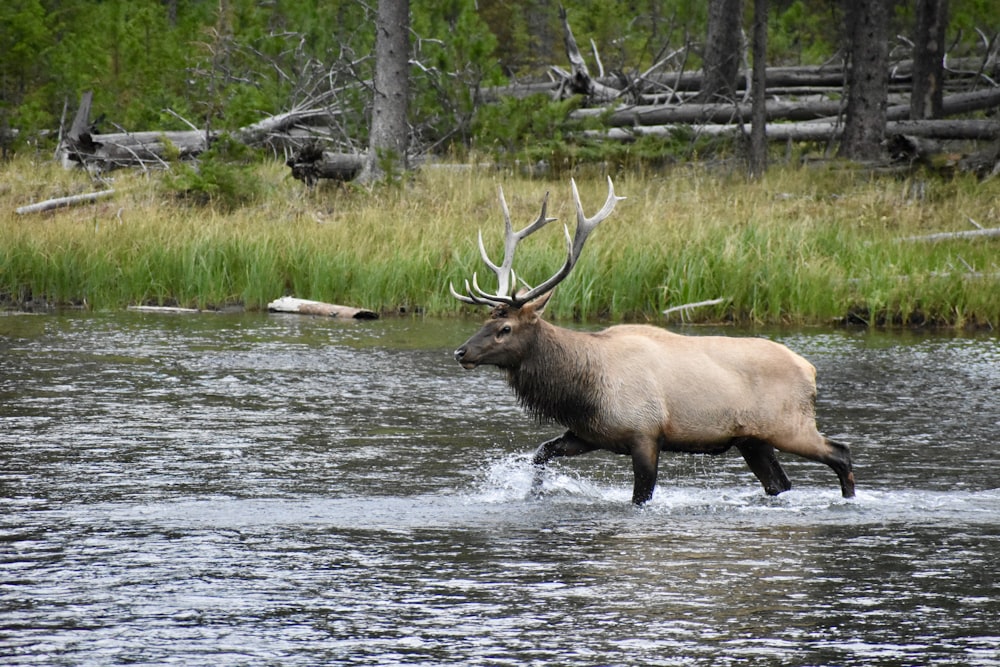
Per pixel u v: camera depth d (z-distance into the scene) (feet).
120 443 124.77
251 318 224.74
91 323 213.25
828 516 100.42
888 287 227.20
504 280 110.73
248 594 78.64
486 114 335.88
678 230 247.91
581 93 370.12
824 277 229.04
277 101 347.97
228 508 100.78
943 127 334.65
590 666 66.90
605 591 79.56
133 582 80.79
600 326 215.51
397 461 119.44
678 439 103.09
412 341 198.70
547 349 102.73
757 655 68.74
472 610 75.77
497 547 89.81
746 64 384.06
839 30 454.81
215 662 67.15
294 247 245.04
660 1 457.27
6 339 192.54
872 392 159.12
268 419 138.62
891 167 315.17
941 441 130.62
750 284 229.04
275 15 388.98
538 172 325.01
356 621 73.67
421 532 94.12
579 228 105.19
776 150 364.79
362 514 99.55
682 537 93.25
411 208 275.59
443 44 353.31
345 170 302.45
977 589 80.53
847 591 79.97
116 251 244.01
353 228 258.57
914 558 87.76
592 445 105.09
